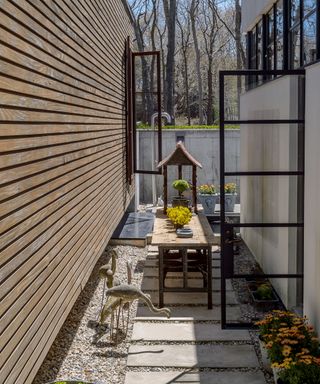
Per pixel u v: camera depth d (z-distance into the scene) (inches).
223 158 216.7
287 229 219.6
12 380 112.0
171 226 279.9
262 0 307.0
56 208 156.4
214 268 301.6
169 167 503.8
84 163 205.0
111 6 296.5
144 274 289.7
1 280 107.0
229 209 270.4
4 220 109.7
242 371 176.6
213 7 910.4
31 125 130.6
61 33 165.0
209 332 209.3
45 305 141.8
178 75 1071.6
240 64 830.5
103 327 213.9
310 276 193.0
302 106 211.8
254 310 229.6
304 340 166.4
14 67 117.0
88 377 170.7
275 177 232.2
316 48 208.5
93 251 225.3
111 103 295.1
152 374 173.6
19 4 120.6
